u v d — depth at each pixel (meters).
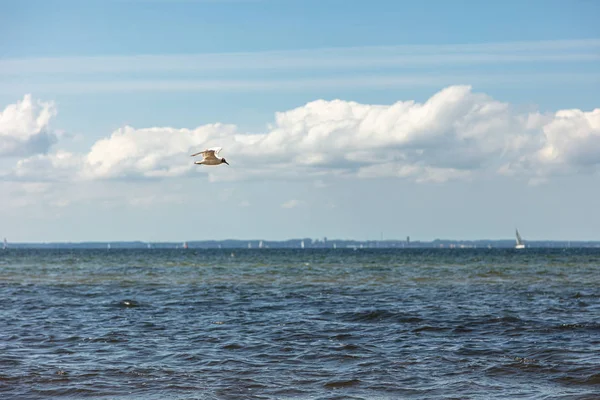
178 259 154.62
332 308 38.41
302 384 19.66
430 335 28.19
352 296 46.69
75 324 31.92
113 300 44.16
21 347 25.59
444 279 67.06
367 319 33.12
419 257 169.62
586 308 38.00
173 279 69.31
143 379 20.27
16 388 19.22
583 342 26.00
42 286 58.41
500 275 74.19
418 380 20.09
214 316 34.88
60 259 153.88
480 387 19.25
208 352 24.55
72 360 23.08
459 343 26.16
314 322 32.22
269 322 32.34
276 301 43.06
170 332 29.27
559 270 86.50
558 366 21.59
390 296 46.59
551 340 26.55
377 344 26.03
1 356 23.66
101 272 86.12
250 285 59.09
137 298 45.69
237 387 19.30
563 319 32.72
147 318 34.16
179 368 21.80
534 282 61.50
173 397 18.30
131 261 137.50
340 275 76.19
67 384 19.64
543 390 18.83
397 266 104.69
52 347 25.62
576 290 51.34
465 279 66.94
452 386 19.38
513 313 35.53
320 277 72.00
